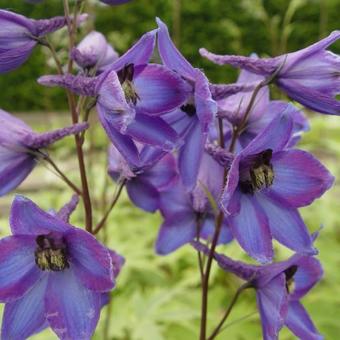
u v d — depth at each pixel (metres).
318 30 1.54
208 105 0.21
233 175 0.21
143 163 0.23
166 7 1.45
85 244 0.22
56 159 0.73
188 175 0.24
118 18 1.42
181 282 0.53
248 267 0.25
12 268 0.23
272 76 0.24
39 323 0.23
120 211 0.62
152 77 0.23
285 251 0.56
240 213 0.23
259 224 0.23
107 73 0.22
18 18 0.25
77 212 0.60
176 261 0.59
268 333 0.24
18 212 0.22
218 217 0.25
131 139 0.22
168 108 0.23
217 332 0.27
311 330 0.27
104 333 0.43
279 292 0.24
